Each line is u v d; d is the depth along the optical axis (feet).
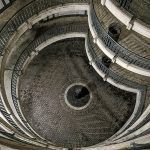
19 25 68.74
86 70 88.58
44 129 83.56
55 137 82.84
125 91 85.97
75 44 90.74
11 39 67.41
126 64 60.18
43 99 86.22
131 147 51.08
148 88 73.46
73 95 86.69
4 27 67.21
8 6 70.59
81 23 82.48
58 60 89.51
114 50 59.72
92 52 76.07
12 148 49.14
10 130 57.06
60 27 82.33
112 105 85.25
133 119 74.13
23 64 79.20
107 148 54.95
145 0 51.67
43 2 71.31
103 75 77.51
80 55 89.81
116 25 60.90
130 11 51.52
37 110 85.20
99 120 84.23
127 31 60.64
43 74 88.12
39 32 81.82
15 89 76.69
